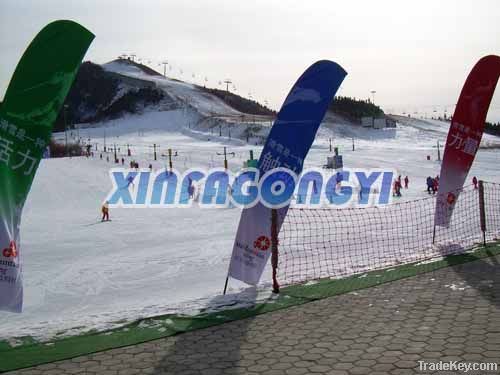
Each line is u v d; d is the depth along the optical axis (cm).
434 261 850
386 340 498
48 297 988
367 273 797
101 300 943
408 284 711
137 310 657
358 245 1338
